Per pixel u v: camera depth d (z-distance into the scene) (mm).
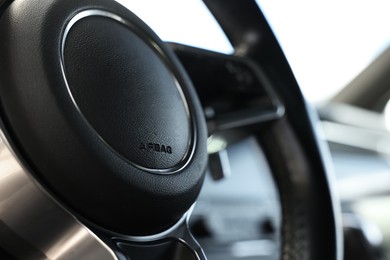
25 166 395
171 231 472
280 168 724
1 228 414
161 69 507
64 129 401
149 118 469
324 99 2926
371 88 2971
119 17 492
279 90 708
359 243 1007
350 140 2576
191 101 521
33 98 401
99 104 437
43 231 413
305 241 708
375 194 2596
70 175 399
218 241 1624
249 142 1808
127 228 429
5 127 398
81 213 411
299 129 715
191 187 471
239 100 682
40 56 412
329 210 715
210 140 681
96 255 418
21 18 421
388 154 2770
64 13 440
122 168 419
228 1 684
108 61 460
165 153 467
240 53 703
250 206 1782
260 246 1726
